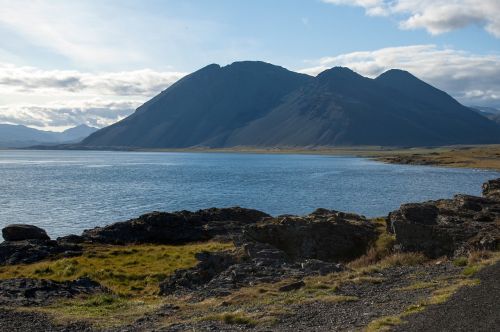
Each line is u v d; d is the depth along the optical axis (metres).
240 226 65.31
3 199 111.38
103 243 57.25
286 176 182.62
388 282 27.25
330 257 42.16
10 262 48.69
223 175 190.25
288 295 25.83
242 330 19.77
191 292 31.50
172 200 109.81
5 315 24.06
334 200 106.44
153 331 20.45
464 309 18.92
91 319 23.73
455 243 36.72
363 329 18.23
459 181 153.00
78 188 137.25
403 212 42.16
